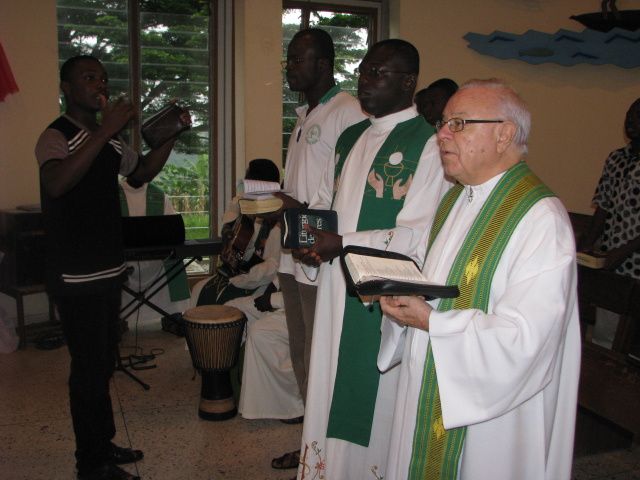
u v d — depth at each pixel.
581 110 5.91
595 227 3.54
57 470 2.77
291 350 2.93
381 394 2.14
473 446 1.49
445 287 1.42
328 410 2.28
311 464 2.32
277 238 3.78
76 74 2.37
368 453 2.18
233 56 5.31
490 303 1.48
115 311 2.62
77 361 2.45
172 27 5.16
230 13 5.24
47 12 4.56
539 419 1.47
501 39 5.59
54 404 3.46
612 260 2.91
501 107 1.46
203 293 4.05
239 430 3.21
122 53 5.05
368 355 2.13
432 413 1.56
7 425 3.20
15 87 4.44
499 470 1.47
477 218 1.53
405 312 1.48
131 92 5.12
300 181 2.64
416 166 2.07
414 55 2.14
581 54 5.72
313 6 5.41
